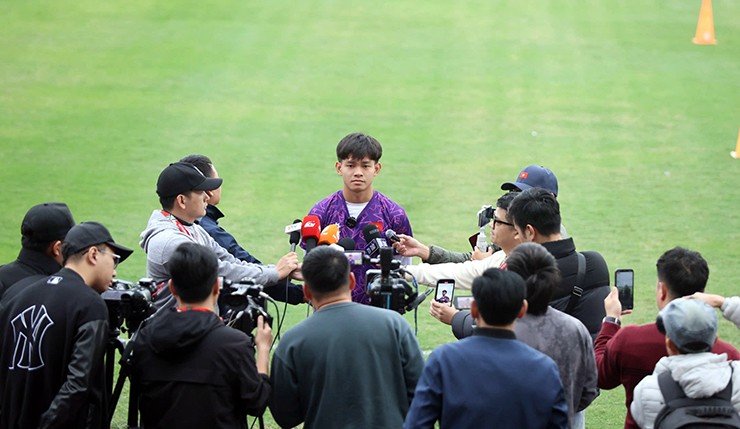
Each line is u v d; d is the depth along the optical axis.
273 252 13.62
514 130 19.81
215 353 5.97
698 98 22.27
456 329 6.73
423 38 27.30
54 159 17.48
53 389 6.21
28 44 25.59
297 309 11.79
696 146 18.89
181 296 6.06
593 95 22.38
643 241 14.16
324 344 5.96
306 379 6.00
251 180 16.70
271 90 22.34
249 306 6.46
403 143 18.84
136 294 6.48
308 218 7.85
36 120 19.78
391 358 6.02
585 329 6.19
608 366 6.36
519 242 7.69
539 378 5.44
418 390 5.55
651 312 11.65
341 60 24.95
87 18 28.42
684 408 5.43
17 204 15.16
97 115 20.22
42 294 6.25
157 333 5.96
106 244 6.50
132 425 6.48
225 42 26.41
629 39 27.58
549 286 6.02
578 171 17.39
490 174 17.17
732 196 16.20
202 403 5.97
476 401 5.40
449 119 20.48
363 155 8.42
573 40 27.39
